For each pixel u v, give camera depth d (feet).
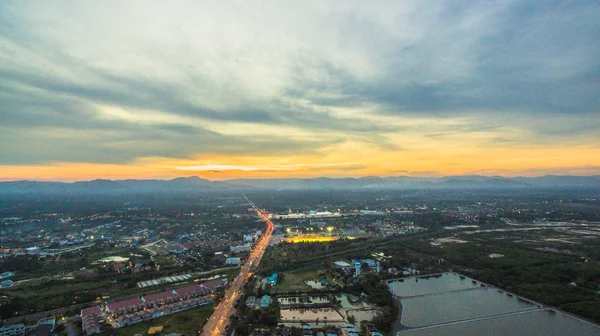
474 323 590.55
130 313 616.39
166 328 562.25
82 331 557.74
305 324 574.97
